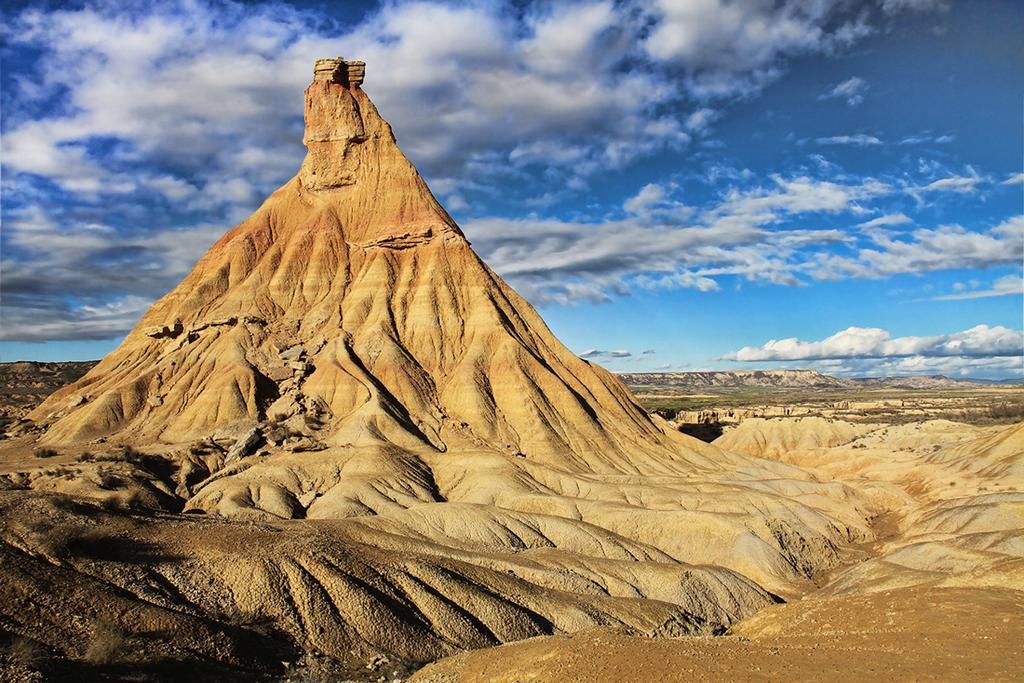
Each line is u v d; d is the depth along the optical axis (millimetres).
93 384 123938
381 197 147375
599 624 56000
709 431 187875
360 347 124875
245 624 44750
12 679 32062
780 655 33781
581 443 117062
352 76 154625
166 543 50656
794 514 93188
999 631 35531
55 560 43344
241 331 123250
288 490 85875
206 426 106312
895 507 107500
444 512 77188
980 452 120625
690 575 68125
